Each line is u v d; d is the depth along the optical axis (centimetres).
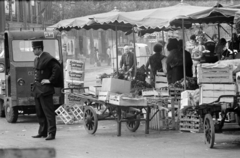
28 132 1277
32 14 6009
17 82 1467
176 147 1025
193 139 1120
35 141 1118
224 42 1686
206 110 1038
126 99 1157
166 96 1329
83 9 5247
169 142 1091
